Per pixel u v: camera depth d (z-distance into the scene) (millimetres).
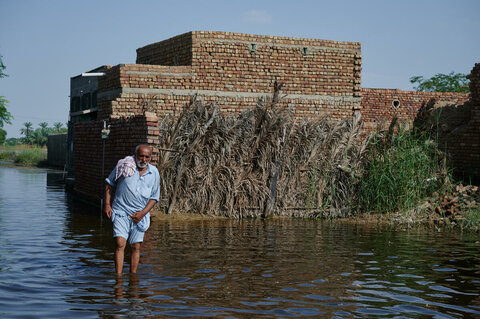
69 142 27328
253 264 8578
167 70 18266
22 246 9812
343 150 16125
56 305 6141
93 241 10523
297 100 19578
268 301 6465
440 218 14195
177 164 14875
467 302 6648
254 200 15203
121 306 6137
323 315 5973
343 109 20109
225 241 10844
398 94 23125
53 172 36094
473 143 19172
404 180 14992
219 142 15312
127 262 8594
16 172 36031
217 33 18781
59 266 8188
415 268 8539
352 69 20203
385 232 12555
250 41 19094
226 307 6176
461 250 10258
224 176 15102
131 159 7848
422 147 15883
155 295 6629
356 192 15711
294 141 16000
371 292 7016
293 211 15484
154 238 11109
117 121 15586
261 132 15422
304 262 8820
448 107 21562
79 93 27609
